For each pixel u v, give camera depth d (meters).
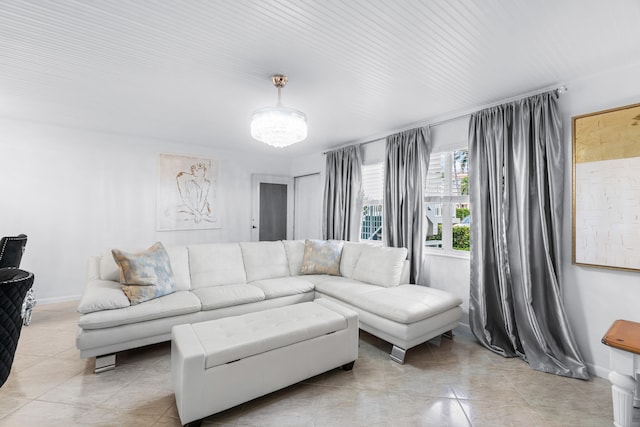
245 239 5.64
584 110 2.45
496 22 1.77
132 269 2.63
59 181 4.01
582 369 2.30
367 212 4.58
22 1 1.59
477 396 2.08
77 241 4.12
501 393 2.12
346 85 2.63
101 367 2.31
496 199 2.88
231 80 2.56
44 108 3.31
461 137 3.33
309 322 2.23
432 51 2.09
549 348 2.48
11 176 3.73
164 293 2.79
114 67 2.35
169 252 3.25
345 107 3.17
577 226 2.45
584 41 1.96
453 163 3.46
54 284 3.97
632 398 1.47
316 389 2.16
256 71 2.40
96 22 1.78
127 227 4.48
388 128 3.94
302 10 1.67
